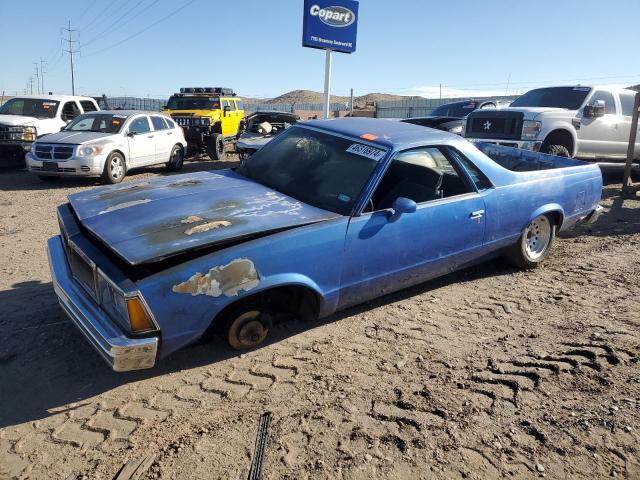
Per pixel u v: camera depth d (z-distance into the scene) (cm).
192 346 374
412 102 4109
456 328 414
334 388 328
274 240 333
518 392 322
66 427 291
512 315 438
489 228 468
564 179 539
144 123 1264
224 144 1730
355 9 1307
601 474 254
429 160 434
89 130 1202
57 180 1173
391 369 352
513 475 255
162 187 417
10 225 725
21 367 349
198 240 313
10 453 271
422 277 436
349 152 420
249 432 286
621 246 630
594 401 311
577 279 519
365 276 385
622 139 1034
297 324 417
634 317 423
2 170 1330
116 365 290
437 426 290
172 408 308
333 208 379
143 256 294
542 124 912
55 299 453
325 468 259
